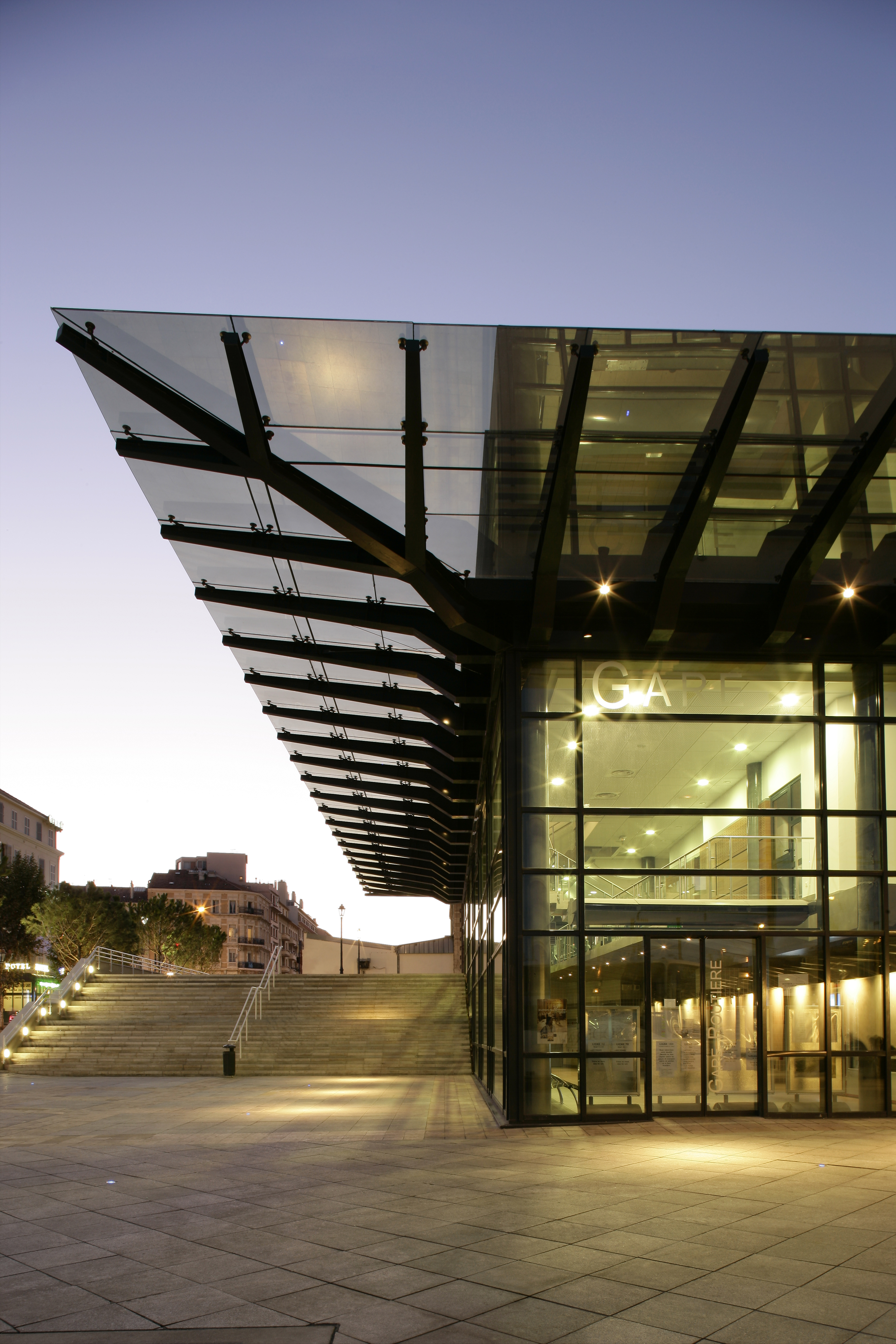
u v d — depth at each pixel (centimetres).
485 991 2239
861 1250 673
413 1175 996
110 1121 1605
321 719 2438
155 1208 862
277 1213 827
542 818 1457
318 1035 2973
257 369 1116
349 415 1171
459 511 1309
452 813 2803
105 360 1135
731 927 1444
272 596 1708
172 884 11894
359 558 1460
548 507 1263
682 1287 596
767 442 1233
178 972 5025
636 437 1214
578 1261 656
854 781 1501
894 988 1452
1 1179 1038
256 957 12044
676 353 1099
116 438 1290
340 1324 539
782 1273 623
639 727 1491
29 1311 573
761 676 1516
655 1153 1116
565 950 1421
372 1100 1930
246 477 1294
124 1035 3023
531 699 1490
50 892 5425
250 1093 2138
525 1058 1388
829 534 1320
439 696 2114
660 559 1409
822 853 1474
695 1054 1409
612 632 1488
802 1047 1424
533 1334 520
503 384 1133
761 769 1490
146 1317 559
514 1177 973
